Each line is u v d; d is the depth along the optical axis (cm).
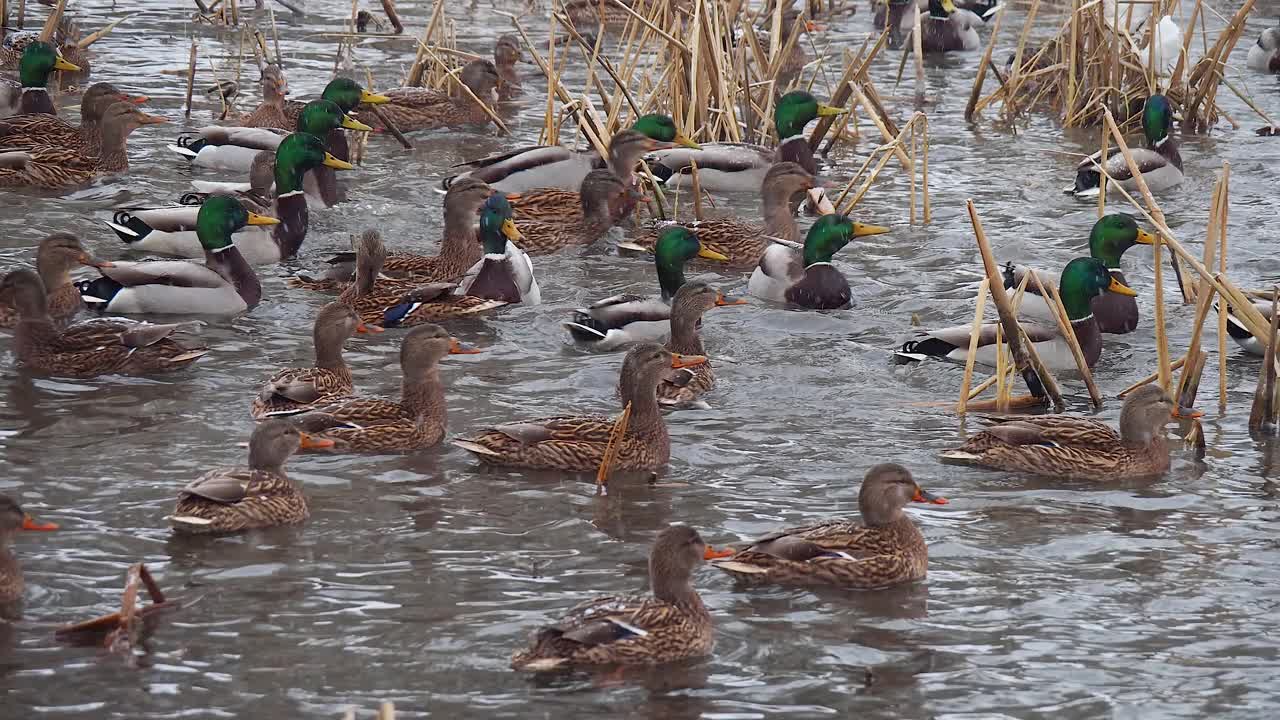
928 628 1167
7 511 1175
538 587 1221
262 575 1231
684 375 1692
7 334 1828
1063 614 1193
